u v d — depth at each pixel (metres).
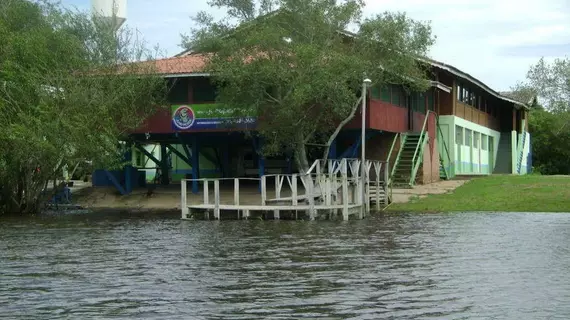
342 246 18.19
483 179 38.88
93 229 23.92
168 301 11.61
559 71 64.25
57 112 29.75
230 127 33.34
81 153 30.75
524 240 19.19
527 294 11.91
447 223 24.03
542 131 66.19
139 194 36.69
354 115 31.67
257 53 28.69
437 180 40.12
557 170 66.88
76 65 31.62
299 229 22.75
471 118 48.16
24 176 31.83
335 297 11.74
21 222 27.11
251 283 13.05
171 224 25.55
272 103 30.05
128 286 12.93
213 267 14.99
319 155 36.66
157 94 34.34
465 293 12.02
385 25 28.91
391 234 20.88
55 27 33.53
